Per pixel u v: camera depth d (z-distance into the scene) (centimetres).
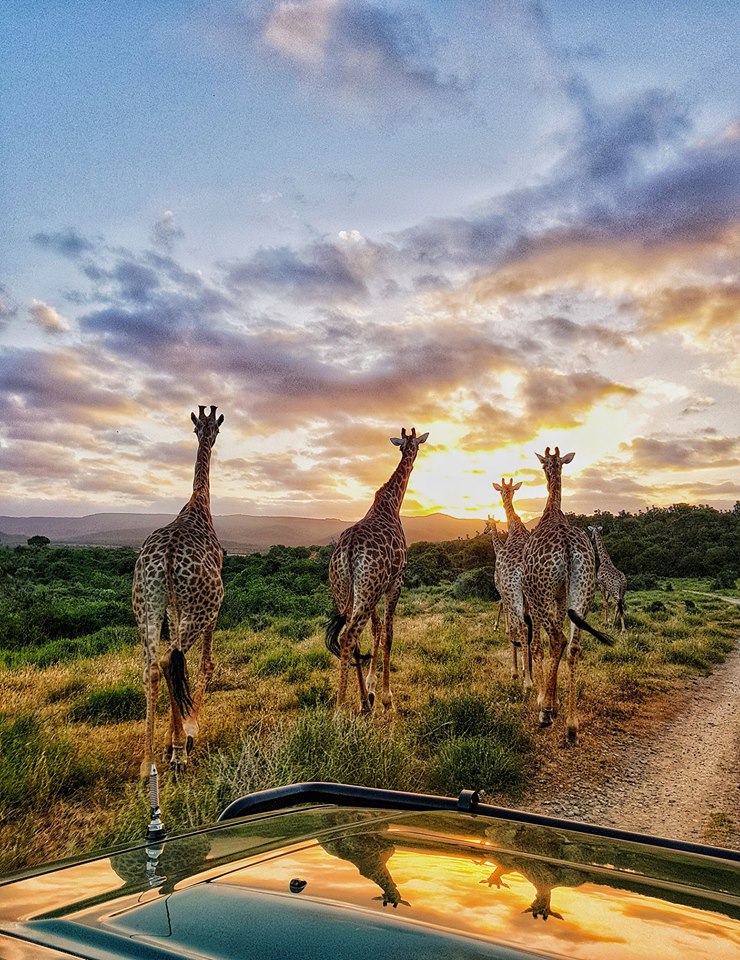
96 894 145
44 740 731
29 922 132
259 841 177
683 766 853
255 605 2322
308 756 702
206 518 880
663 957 117
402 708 1029
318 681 1141
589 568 970
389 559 978
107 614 1952
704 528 7506
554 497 1077
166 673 731
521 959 113
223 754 755
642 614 2595
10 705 962
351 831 182
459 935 121
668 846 194
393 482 1070
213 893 140
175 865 160
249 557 4528
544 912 132
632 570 6378
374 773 687
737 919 138
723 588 4434
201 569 791
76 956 118
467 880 146
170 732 780
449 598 2886
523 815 213
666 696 1223
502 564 1286
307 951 116
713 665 1609
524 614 1135
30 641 1733
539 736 955
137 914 132
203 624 809
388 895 137
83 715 961
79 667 1281
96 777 716
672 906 141
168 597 769
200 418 952
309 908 131
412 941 118
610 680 1295
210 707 1016
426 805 226
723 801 735
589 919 130
